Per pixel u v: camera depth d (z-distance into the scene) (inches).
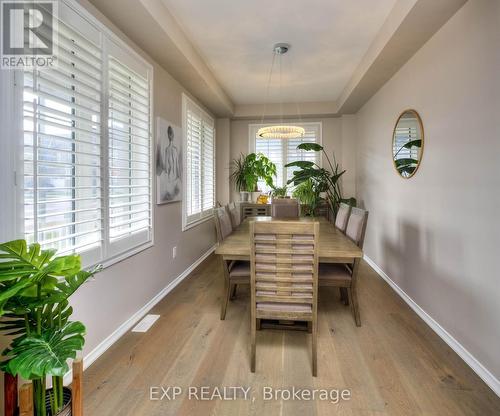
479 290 75.5
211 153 200.7
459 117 84.2
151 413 60.9
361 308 112.3
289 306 74.1
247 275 100.8
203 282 142.2
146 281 109.6
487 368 72.0
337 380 71.0
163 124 122.3
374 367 76.0
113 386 68.6
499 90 68.5
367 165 179.3
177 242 140.4
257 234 73.1
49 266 42.4
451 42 87.8
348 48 124.5
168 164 127.7
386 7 95.7
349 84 163.3
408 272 118.7
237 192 224.7
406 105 120.9
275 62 138.2
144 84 107.0
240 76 155.4
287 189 221.1
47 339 43.8
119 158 91.9
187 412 61.2
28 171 58.6
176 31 103.3
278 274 73.6
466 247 81.1
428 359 79.7
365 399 64.8
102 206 82.5
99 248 81.5
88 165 73.2
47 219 65.2
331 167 216.5
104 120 83.0
